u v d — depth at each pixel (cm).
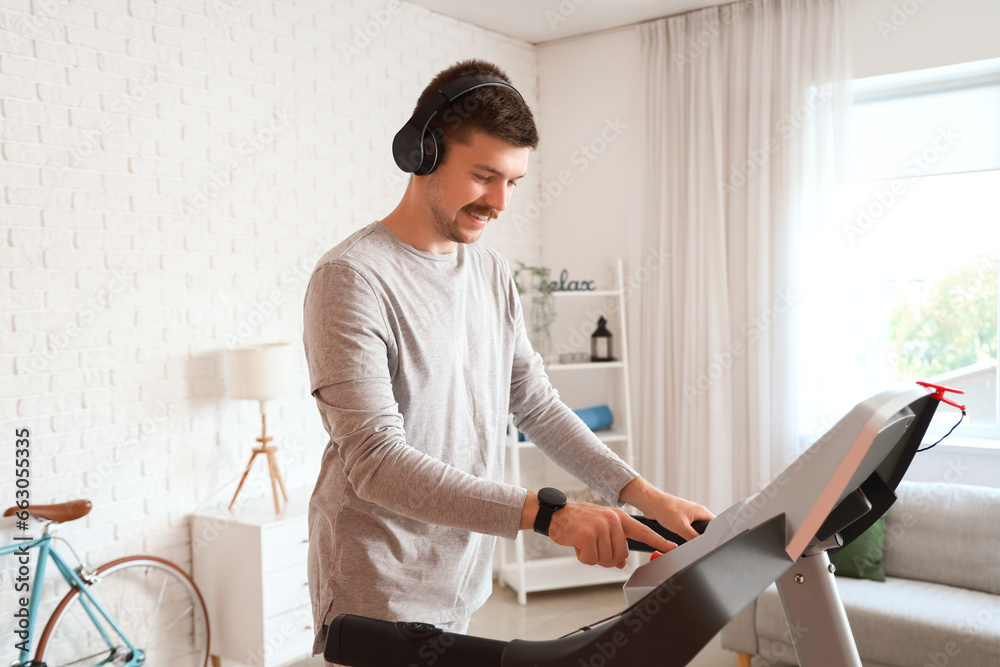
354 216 365
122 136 282
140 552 292
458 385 131
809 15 370
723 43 395
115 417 283
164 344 297
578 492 424
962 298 371
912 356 384
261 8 325
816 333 375
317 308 116
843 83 365
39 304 263
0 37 252
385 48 378
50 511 254
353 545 123
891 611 274
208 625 303
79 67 270
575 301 450
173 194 298
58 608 265
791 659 289
